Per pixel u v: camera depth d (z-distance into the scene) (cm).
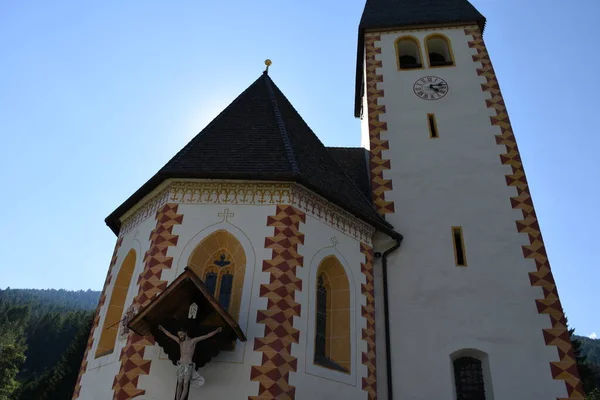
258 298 1358
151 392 1242
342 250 1623
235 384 1242
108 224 1883
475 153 2116
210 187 1567
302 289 1420
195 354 1216
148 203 1694
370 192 2088
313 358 1368
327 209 1641
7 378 6931
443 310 1727
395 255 1848
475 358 1686
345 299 1565
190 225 1501
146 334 1266
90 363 1542
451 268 1811
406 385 1602
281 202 1524
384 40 2636
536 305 1708
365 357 1507
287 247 1442
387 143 2197
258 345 1288
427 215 1955
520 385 1576
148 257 1477
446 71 2431
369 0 2984
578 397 1538
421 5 2850
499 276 1781
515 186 1997
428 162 2111
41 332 10281
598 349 12450
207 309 1212
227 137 1803
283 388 1253
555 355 1611
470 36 2573
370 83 2436
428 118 2264
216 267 1476
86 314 10750
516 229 1883
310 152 1877
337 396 1372
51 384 5091
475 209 1953
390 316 1722
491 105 2267
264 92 2133
